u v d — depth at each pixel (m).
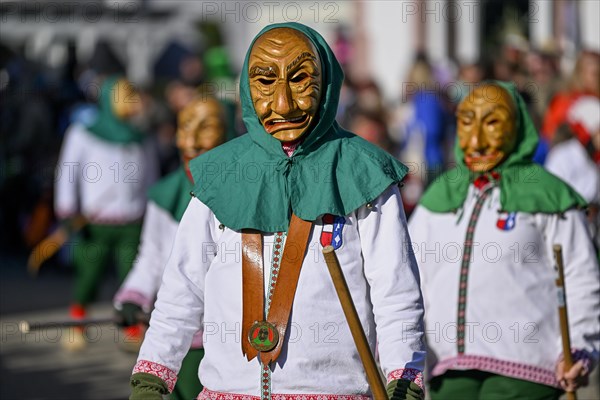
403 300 8.32
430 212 11.87
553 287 11.46
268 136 8.65
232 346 8.47
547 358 11.35
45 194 29.77
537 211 11.48
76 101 31.06
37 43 39.09
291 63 8.50
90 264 22.09
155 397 8.50
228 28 39.28
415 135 26.02
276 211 8.49
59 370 19.67
